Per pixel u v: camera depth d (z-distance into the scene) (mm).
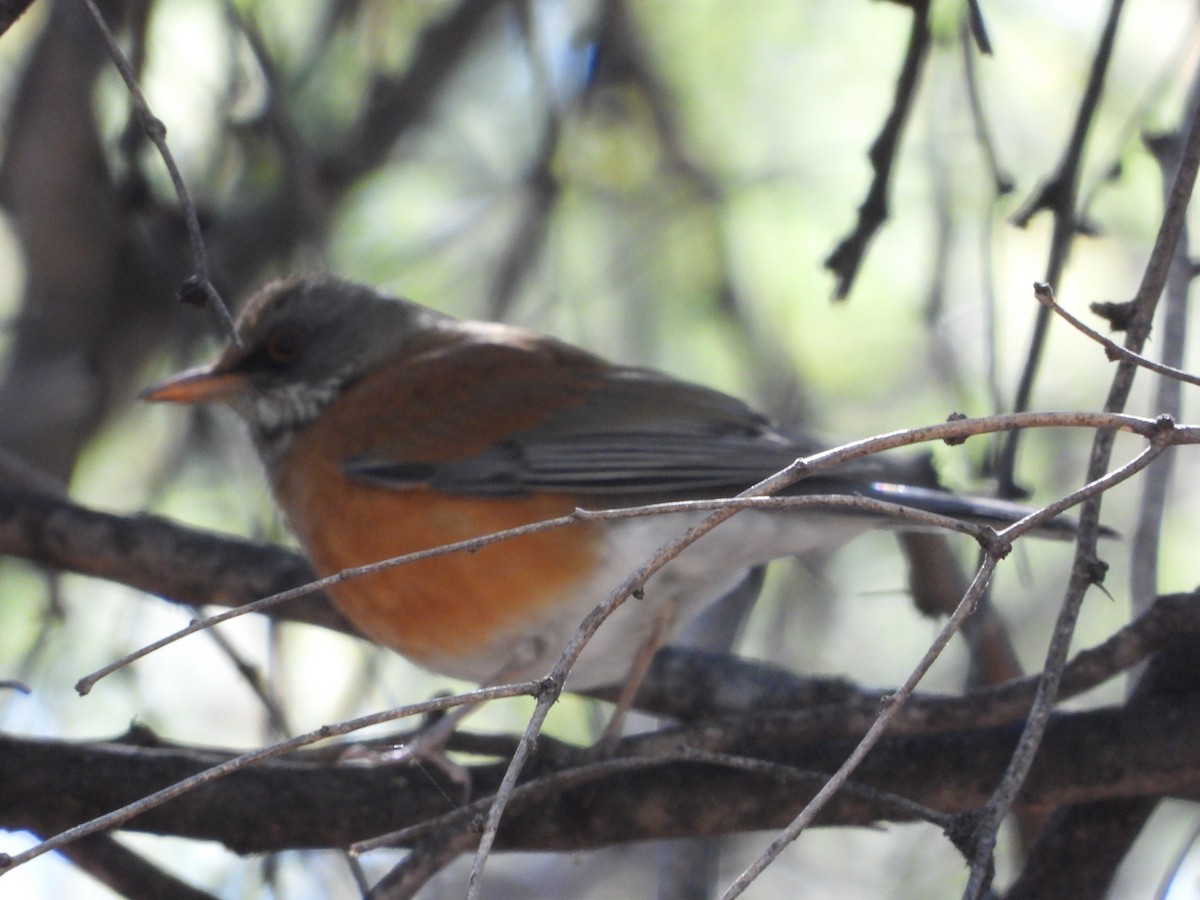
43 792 7926
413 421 9688
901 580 12648
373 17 12727
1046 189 8547
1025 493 8852
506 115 13664
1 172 12242
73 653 11711
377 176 12812
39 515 9867
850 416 12562
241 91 11461
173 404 11312
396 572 9461
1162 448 5617
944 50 10734
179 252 11750
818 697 9453
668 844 9664
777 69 13266
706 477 9477
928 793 7914
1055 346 12914
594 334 13422
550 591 9273
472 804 6754
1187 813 11727
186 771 8008
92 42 11602
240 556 9930
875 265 12977
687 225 13180
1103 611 12102
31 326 12367
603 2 12617
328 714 12266
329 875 10391
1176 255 7977
